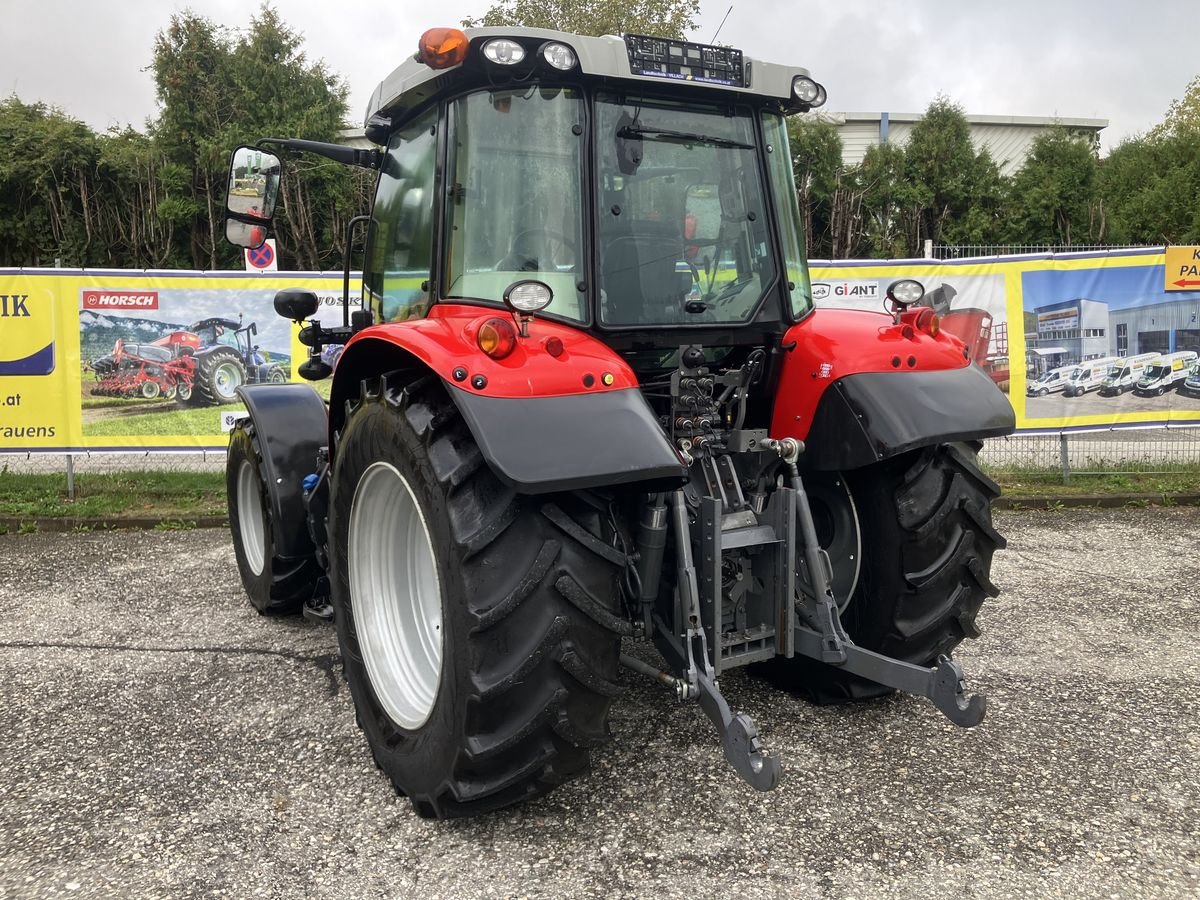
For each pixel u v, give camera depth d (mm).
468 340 2250
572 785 2658
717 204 2814
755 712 3168
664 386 2770
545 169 2562
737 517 2736
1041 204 20109
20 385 7113
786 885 2170
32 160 18438
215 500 7188
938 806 2527
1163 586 4770
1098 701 3260
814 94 2930
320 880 2238
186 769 2840
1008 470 7621
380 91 3062
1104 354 7328
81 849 2389
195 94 20312
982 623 4172
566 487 2039
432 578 2756
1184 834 2379
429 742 2373
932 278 7355
